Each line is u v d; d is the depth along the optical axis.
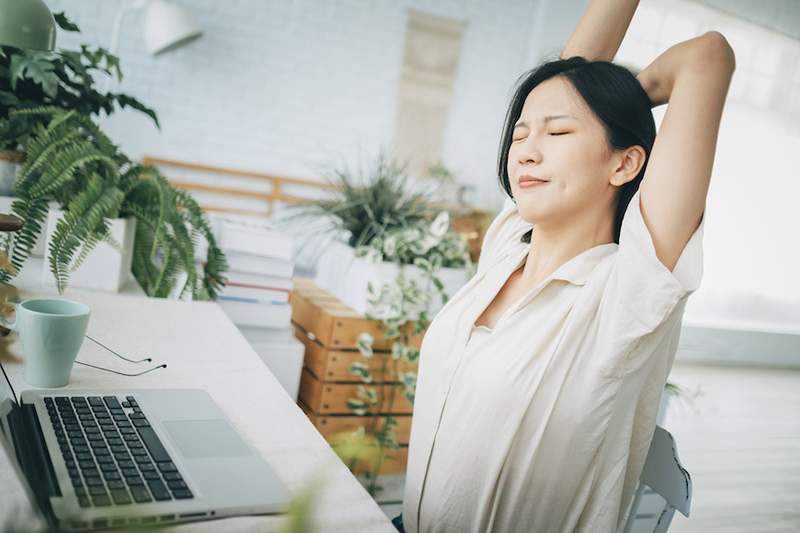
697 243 0.76
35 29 1.20
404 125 5.33
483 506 0.81
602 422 0.79
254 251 1.84
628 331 0.76
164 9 4.04
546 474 0.81
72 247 1.24
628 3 1.00
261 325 1.90
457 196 5.00
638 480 0.89
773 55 4.17
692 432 2.42
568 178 0.82
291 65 4.99
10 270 1.02
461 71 5.40
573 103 0.83
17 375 0.88
